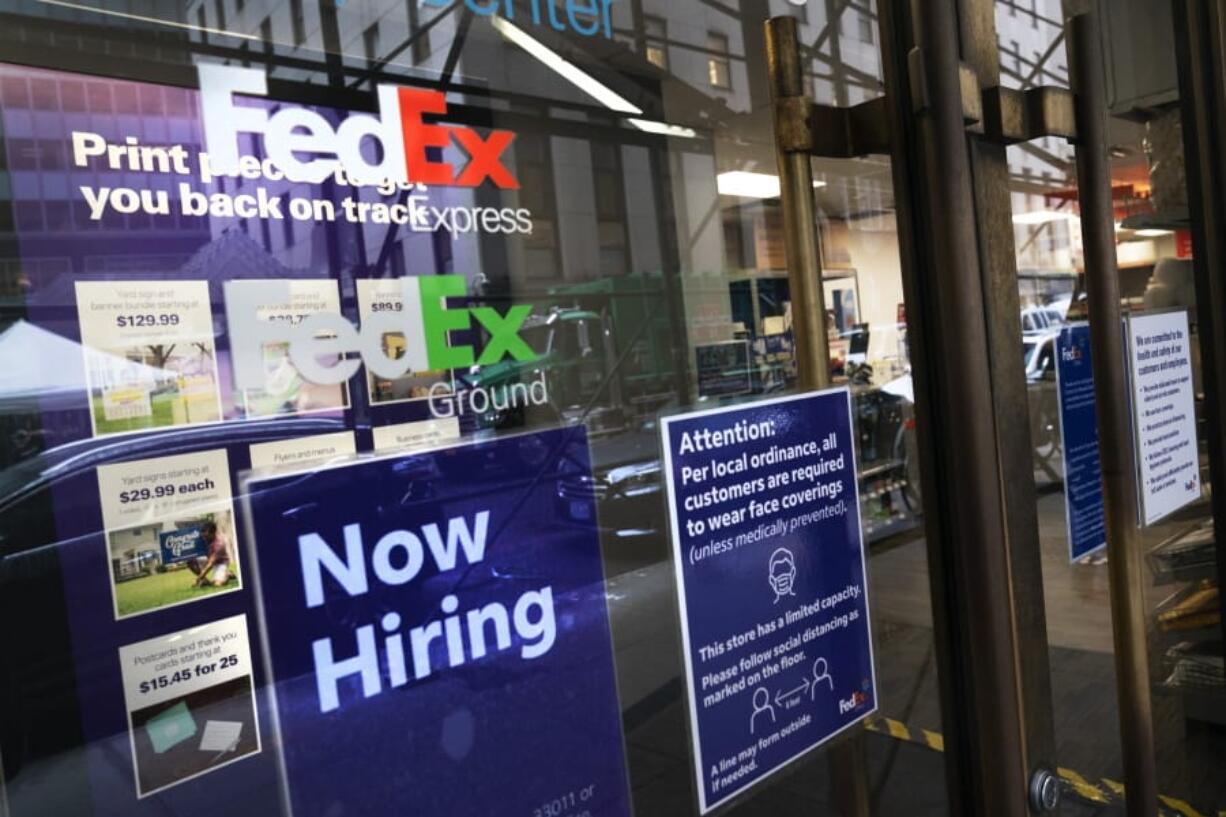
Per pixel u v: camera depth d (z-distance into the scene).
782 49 1.42
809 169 1.43
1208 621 2.08
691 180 1.38
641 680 1.17
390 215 1.03
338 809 0.85
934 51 1.28
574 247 1.23
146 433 0.83
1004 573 1.38
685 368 1.34
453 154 1.10
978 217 1.38
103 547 0.80
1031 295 1.66
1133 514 1.66
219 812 0.83
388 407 1.00
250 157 0.91
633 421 1.23
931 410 1.40
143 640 0.82
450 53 1.10
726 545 1.26
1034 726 1.47
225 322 0.88
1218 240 1.95
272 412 0.91
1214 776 2.01
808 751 1.35
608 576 1.17
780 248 1.45
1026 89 1.45
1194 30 1.95
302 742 0.84
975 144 1.38
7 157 0.76
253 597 0.85
